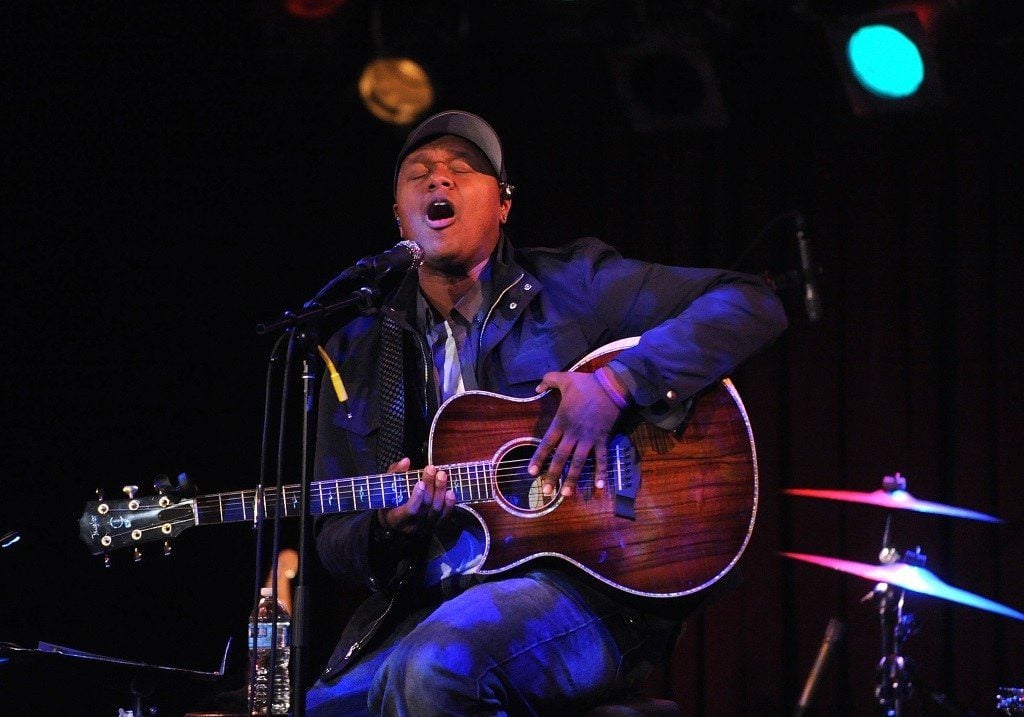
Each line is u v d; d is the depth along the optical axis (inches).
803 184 304.5
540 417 159.3
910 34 286.5
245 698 195.5
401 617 163.8
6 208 271.0
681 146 311.3
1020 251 288.2
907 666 233.9
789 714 290.4
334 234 304.7
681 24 293.6
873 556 288.2
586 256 173.9
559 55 311.0
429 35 290.4
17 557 263.7
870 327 295.9
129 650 270.7
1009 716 208.4
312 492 156.5
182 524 155.0
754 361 301.3
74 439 273.4
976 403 286.4
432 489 149.2
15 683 253.1
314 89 304.2
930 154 296.5
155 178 287.7
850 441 294.0
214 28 289.4
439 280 173.9
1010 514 281.1
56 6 275.3
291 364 142.3
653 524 156.5
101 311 279.6
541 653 145.6
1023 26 282.2
